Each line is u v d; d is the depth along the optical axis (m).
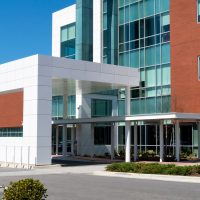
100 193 16.86
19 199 10.29
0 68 37.06
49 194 16.61
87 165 32.59
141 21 42.81
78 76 34.69
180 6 38.84
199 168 23.94
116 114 48.41
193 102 37.12
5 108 38.06
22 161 33.38
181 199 14.98
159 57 40.81
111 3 45.72
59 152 49.66
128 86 38.84
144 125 41.97
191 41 37.69
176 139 33.66
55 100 51.38
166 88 39.97
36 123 31.91
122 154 41.81
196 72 37.09
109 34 45.62
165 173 24.36
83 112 46.59
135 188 18.42
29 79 33.03
